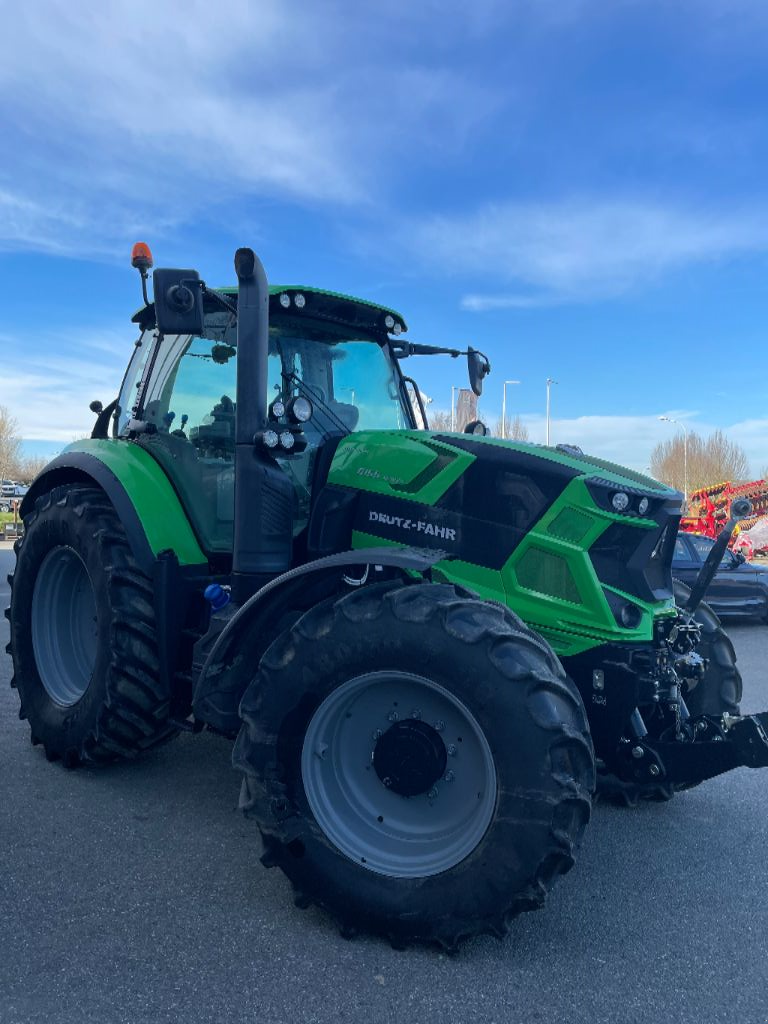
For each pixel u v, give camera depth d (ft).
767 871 11.15
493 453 11.13
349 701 9.68
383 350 15.16
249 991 8.03
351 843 9.37
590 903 10.11
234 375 13.29
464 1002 7.95
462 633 8.77
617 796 13.71
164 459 14.23
